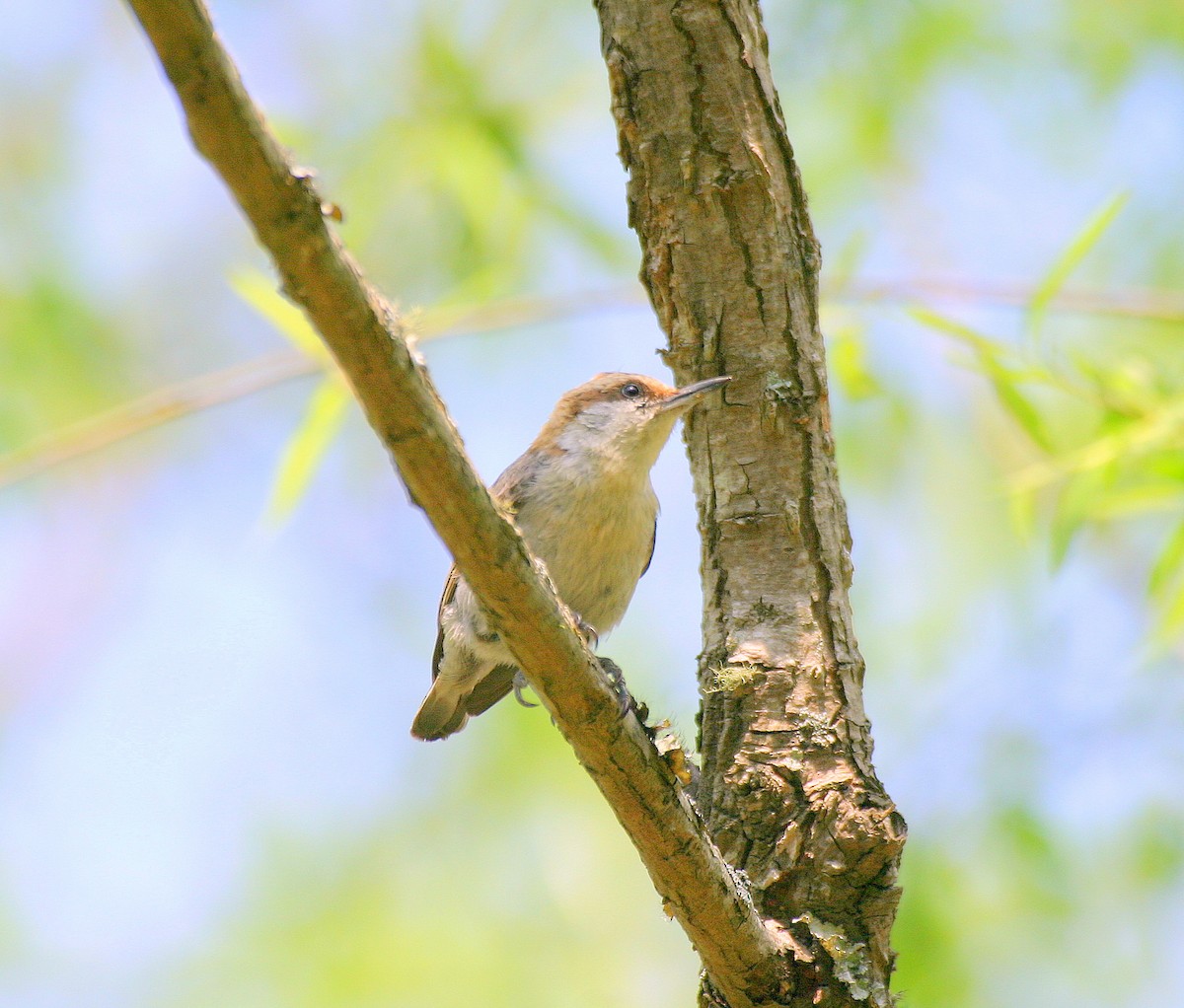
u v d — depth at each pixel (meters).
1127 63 12.04
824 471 6.37
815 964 5.83
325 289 4.03
